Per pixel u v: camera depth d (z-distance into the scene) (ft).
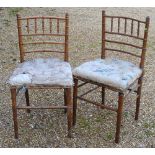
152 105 13.17
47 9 23.86
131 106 13.08
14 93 10.33
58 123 11.96
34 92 13.88
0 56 17.08
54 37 19.74
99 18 22.91
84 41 19.15
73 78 10.89
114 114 12.51
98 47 18.49
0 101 13.23
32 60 11.43
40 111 12.62
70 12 23.72
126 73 10.55
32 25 20.89
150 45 18.83
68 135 11.14
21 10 23.25
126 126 11.88
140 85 11.53
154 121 12.21
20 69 10.77
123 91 10.10
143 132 11.61
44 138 11.19
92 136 11.32
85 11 24.09
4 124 11.87
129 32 20.45
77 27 21.13
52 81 10.12
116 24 21.76
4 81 14.71
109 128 11.73
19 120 12.09
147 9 25.04
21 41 11.21
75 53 17.65
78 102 13.17
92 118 12.25
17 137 11.14
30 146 10.84
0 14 22.36
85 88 14.28
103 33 11.50
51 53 17.75
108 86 10.32
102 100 12.79
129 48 18.51
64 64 11.14
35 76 10.30
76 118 12.21
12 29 20.35
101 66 10.99
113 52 17.93
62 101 13.35
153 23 22.18
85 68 10.82
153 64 16.60
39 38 19.47
